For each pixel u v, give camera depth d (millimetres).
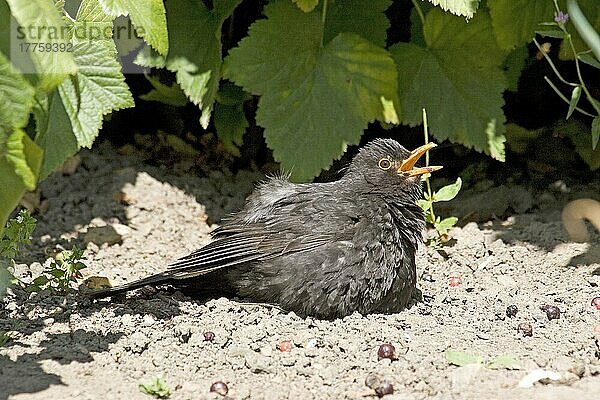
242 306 10031
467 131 12258
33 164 7562
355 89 11859
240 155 14422
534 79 14703
